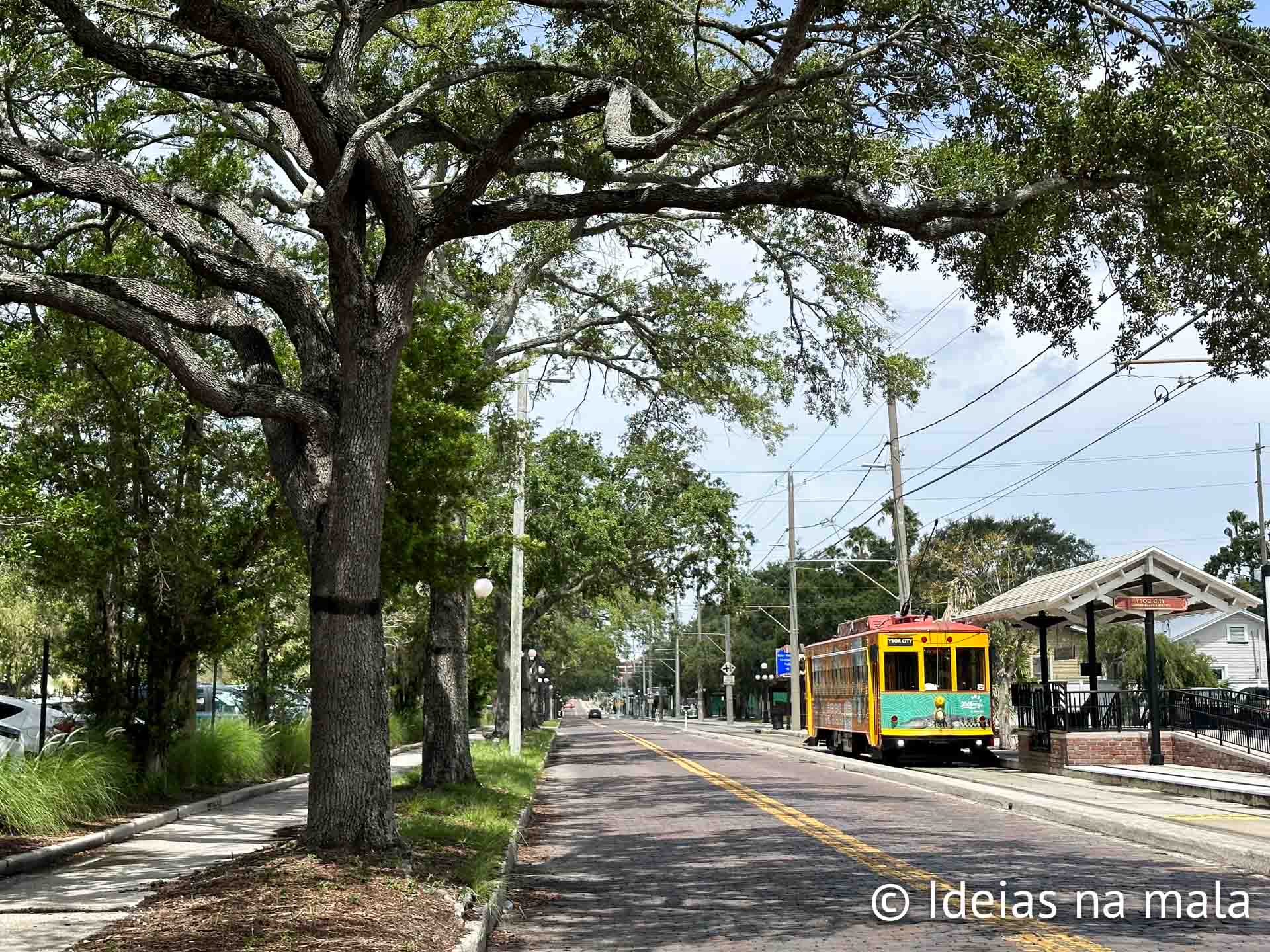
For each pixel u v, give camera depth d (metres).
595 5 12.77
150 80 12.21
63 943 8.75
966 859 14.10
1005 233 11.95
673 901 11.56
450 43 15.60
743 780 27.94
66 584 19.12
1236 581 79.94
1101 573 27.73
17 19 12.45
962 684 33.12
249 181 19.03
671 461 27.47
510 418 22.98
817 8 10.65
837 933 9.79
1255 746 25.72
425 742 21.64
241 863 11.32
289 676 32.38
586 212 12.68
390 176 12.35
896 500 37.56
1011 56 11.13
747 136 13.76
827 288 19.80
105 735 19.47
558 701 141.25
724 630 107.31
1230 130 10.73
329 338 12.84
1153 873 13.02
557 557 42.03
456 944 8.62
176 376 11.74
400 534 18.28
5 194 14.53
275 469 12.41
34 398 17.06
